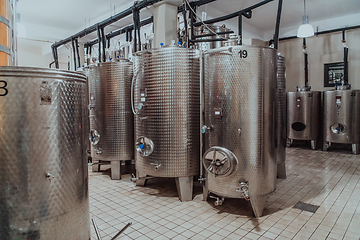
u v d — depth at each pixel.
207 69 2.94
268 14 7.21
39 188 1.54
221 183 2.85
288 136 7.02
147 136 3.42
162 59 3.28
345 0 6.29
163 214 2.93
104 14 6.76
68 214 1.70
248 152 2.73
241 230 2.53
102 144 4.36
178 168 3.31
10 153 1.46
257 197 2.79
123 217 2.86
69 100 1.67
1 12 1.77
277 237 2.39
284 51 8.62
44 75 1.52
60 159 1.62
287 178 4.25
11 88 1.43
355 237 2.38
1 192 1.47
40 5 6.15
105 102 4.30
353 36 7.23
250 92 2.71
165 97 3.29
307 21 5.92
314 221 2.71
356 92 5.91
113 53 4.82
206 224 2.67
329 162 5.34
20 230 1.52
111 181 4.27
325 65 7.78
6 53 1.83
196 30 3.99
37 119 1.50
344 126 6.10
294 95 6.78
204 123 3.08
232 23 7.70
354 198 3.35
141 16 5.62
